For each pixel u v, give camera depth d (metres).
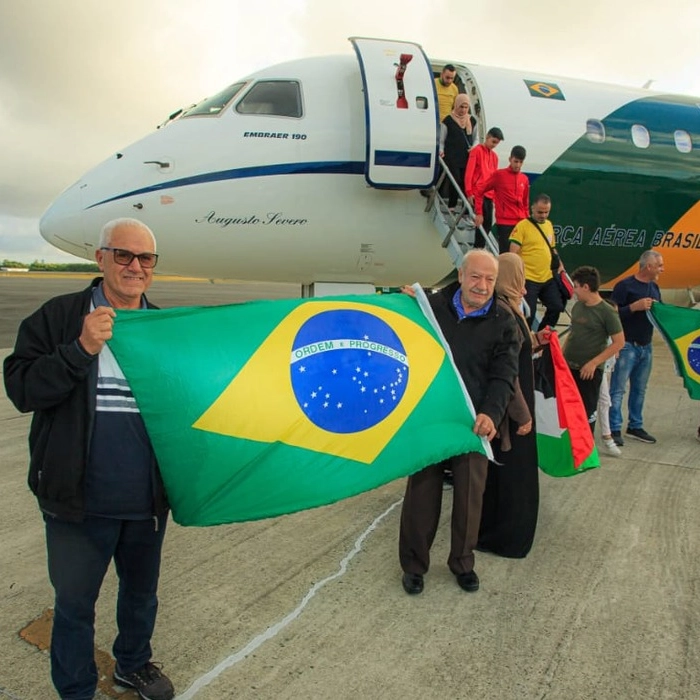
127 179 6.77
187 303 20.45
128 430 1.94
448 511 4.01
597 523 3.81
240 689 2.24
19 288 27.83
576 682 2.31
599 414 5.23
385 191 7.20
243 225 6.99
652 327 5.52
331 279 8.16
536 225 5.88
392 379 2.54
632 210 8.52
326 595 2.90
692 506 4.09
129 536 2.06
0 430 5.60
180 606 2.78
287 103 7.11
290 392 2.26
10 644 2.47
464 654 2.47
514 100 8.09
